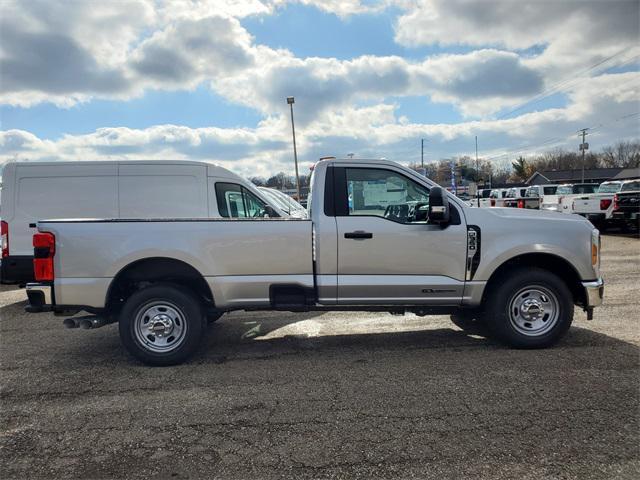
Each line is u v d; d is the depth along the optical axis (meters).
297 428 3.26
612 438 3.00
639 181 17.59
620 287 7.71
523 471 2.67
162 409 3.63
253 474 2.72
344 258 4.71
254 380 4.20
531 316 4.78
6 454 3.01
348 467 2.76
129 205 7.64
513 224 4.74
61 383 4.23
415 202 4.91
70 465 2.87
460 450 2.91
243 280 4.69
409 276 4.74
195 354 5.01
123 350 5.23
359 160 4.88
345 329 5.89
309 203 5.25
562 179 73.12
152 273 4.78
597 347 4.78
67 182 7.54
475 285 4.74
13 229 7.37
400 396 3.74
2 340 5.70
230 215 7.87
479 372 4.20
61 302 4.53
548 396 3.64
